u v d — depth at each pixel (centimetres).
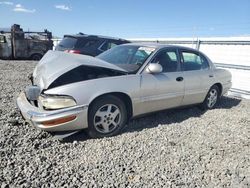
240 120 544
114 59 499
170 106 504
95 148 372
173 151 379
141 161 345
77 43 991
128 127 464
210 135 449
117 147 378
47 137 390
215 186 303
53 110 369
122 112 425
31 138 379
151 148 383
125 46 536
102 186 286
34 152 346
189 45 1138
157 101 470
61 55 462
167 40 1266
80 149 367
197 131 464
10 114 478
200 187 298
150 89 452
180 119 530
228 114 587
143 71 453
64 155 347
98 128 407
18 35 1838
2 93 655
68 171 309
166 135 436
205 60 600
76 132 388
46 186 279
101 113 405
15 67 1289
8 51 1823
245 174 331
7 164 312
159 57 484
